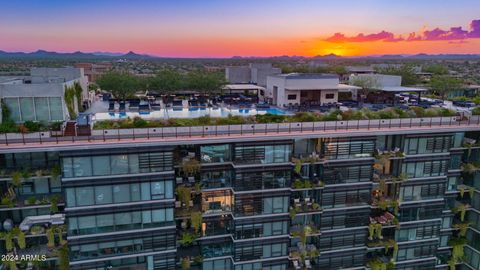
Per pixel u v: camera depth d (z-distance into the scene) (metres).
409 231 40.16
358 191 37.00
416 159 38.19
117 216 31.12
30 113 35.53
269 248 35.84
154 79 89.00
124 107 56.50
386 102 77.06
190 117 40.75
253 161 33.66
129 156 30.25
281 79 71.38
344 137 35.38
